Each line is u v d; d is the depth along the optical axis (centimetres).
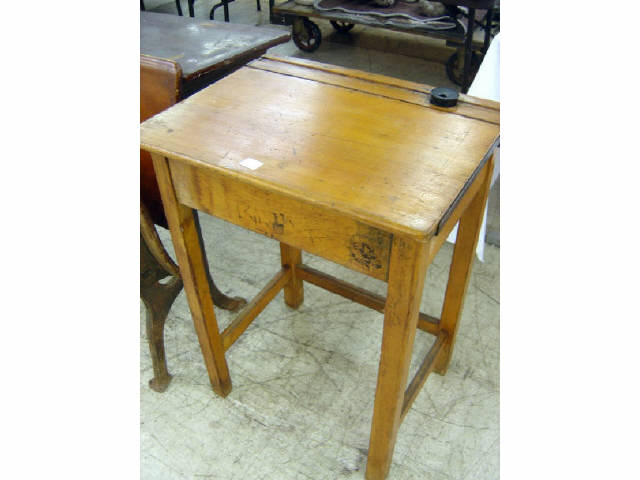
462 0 282
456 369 158
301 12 357
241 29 176
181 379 158
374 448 121
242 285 191
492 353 163
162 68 136
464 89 318
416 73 363
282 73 123
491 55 163
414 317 93
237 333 146
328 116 105
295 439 141
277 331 173
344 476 132
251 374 158
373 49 403
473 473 132
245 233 219
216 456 137
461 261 127
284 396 152
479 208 116
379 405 110
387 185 85
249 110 108
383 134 99
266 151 94
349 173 88
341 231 88
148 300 140
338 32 432
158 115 106
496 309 179
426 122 103
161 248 131
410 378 156
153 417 147
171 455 138
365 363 162
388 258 85
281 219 94
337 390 153
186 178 101
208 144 96
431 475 131
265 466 135
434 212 79
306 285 192
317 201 82
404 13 332
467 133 99
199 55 152
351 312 180
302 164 90
